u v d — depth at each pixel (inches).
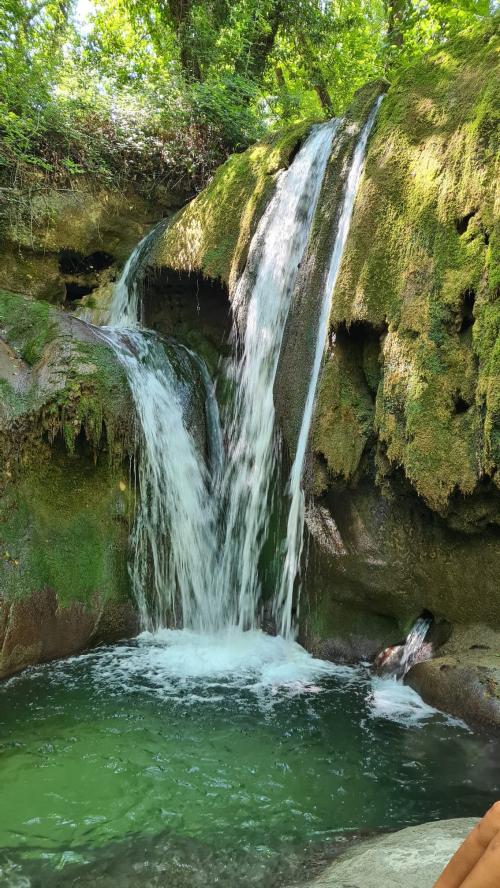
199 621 243.0
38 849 113.4
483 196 155.7
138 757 143.9
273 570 229.5
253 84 434.9
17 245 325.7
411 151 180.9
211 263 272.8
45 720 161.0
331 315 187.2
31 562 199.3
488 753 140.8
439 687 162.9
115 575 218.7
